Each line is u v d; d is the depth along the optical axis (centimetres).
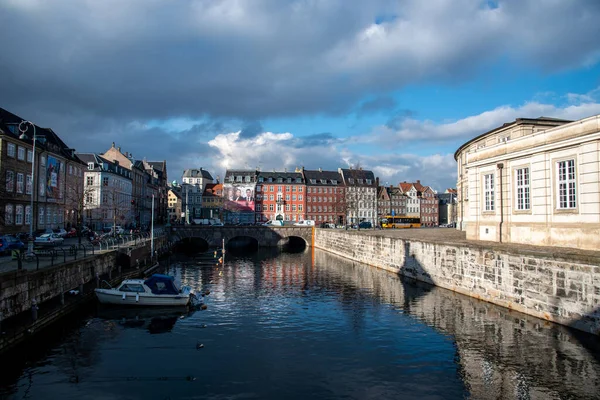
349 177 13350
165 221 13212
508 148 2878
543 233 2550
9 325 1820
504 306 2388
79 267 2652
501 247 2478
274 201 12238
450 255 3017
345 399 1411
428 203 14688
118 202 8206
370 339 2047
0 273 1739
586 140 2220
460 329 2100
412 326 2241
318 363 1741
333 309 2686
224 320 2434
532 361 1675
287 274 4338
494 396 1416
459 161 6281
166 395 1443
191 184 15625
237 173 12225
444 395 1434
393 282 3656
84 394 1449
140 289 2702
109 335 2119
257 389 1491
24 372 1639
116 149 9294
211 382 1550
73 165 6334
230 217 11900
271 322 2388
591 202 2205
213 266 5075
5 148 4278
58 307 2250
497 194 2994
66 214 6050
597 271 1745
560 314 1956
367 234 5188
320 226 9919
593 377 1520
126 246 3984
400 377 1590
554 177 2470
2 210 4147
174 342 2020
